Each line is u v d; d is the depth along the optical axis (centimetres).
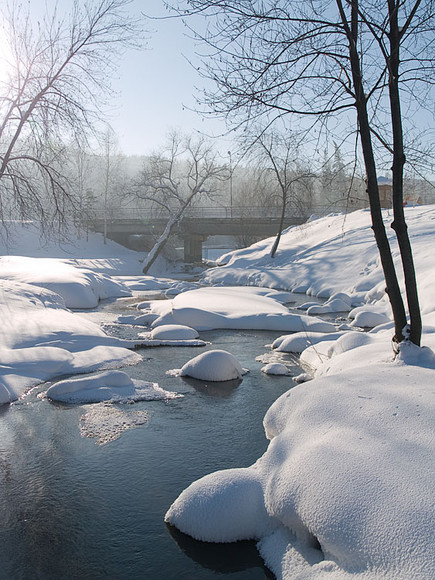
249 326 1703
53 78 1611
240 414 870
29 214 1745
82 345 1294
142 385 1022
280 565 429
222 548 477
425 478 381
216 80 630
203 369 1080
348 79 676
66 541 501
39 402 909
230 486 499
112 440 752
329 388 584
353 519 380
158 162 4856
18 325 1339
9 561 471
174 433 782
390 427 463
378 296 2125
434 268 1989
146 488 606
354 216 4100
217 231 5241
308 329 1655
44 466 665
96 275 2927
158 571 454
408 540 340
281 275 3222
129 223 5394
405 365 639
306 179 3638
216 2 599
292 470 464
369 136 669
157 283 3491
